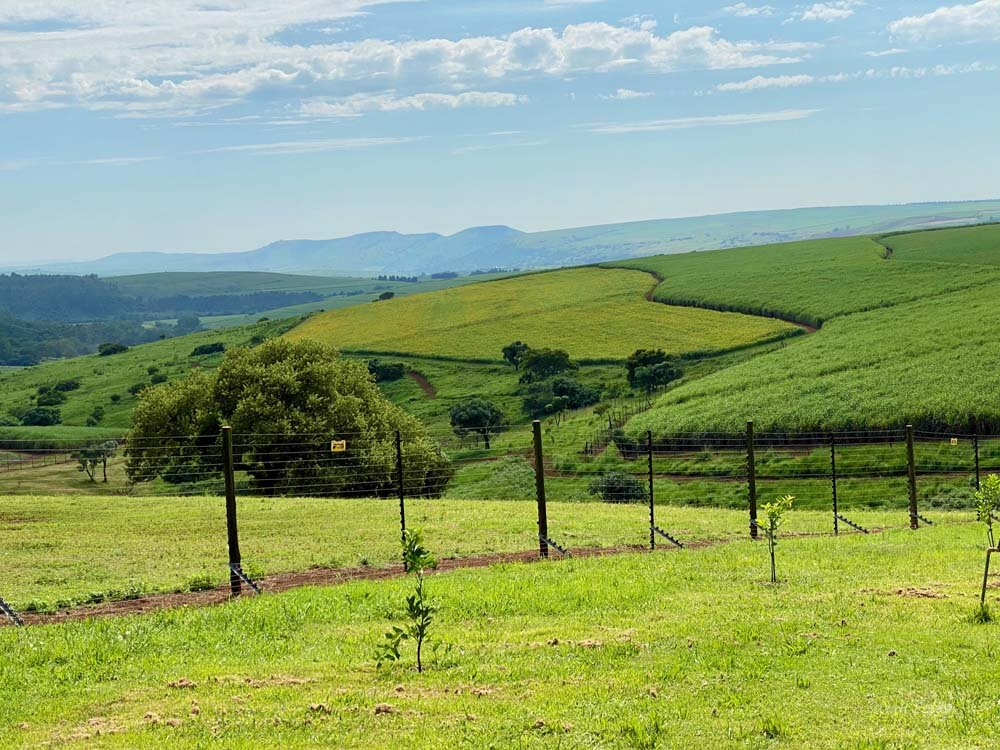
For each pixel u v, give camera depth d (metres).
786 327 122.94
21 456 77.88
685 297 152.00
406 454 51.31
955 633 14.15
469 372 127.56
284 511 34.19
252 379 56.59
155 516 32.75
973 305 109.44
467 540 27.34
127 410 131.88
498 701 11.44
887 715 10.71
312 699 11.59
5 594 20.75
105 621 16.91
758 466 58.50
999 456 56.91
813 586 18.22
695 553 23.09
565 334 137.50
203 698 11.78
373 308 185.50
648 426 77.56
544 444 77.56
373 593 18.36
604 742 10.03
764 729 10.30
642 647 13.86
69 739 10.34
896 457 58.66
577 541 27.06
